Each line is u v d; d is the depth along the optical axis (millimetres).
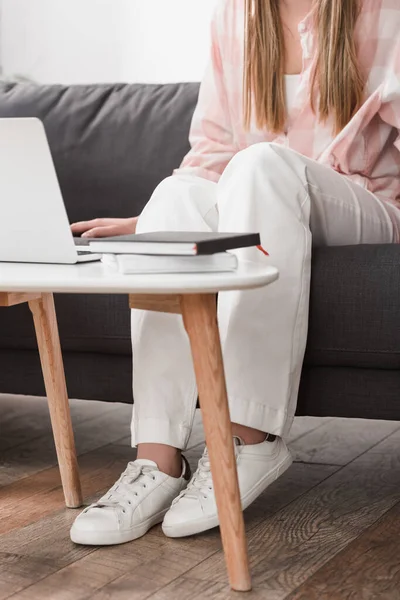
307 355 1462
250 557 1232
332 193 1518
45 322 1383
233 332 1317
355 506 1473
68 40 3584
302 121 1822
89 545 1277
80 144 2242
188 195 1442
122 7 3500
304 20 1780
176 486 1377
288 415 1376
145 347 1384
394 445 1937
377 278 1412
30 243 1127
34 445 1925
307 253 1376
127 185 2186
